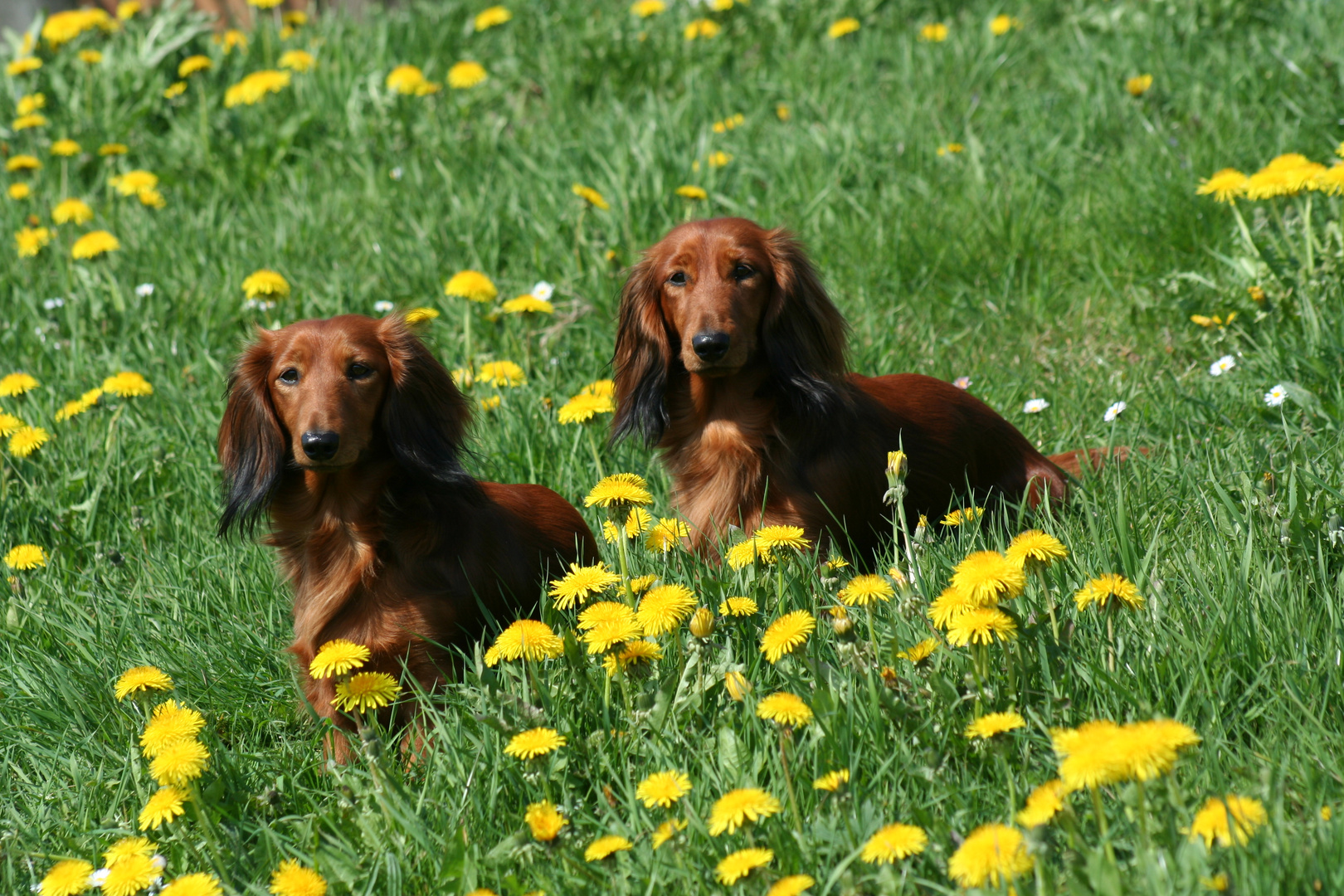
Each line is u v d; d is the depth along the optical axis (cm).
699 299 407
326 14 1073
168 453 502
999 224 623
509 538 387
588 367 548
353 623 353
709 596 317
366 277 638
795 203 671
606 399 421
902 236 624
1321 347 452
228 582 411
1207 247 564
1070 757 195
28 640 390
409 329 371
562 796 273
